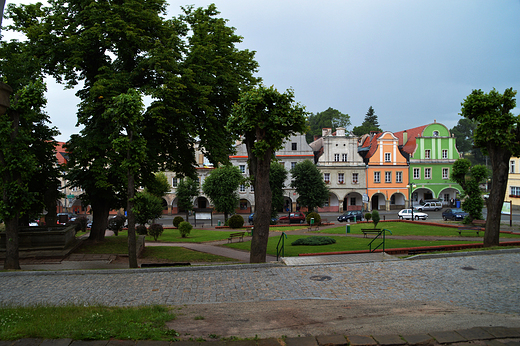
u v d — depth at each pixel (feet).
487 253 50.34
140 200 48.91
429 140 203.00
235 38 76.89
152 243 93.56
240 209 199.21
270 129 48.21
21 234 63.77
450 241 78.74
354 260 49.14
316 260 49.52
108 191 73.41
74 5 67.00
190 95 67.21
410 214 154.40
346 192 198.70
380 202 205.87
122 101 48.70
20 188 48.44
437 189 203.51
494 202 58.75
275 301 30.91
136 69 66.39
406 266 43.57
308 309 27.71
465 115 62.18
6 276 41.06
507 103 57.72
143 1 68.39
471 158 383.86
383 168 200.13
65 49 62.95
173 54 64.08
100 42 62.75
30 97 49.44
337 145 198.49
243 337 20.90
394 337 19.97
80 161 64.90
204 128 73.31
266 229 51.13
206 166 202.69
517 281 35.88
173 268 43.32
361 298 31.71
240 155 196.03
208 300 31.50
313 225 133.28
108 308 27.63
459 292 32.94
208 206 207.10
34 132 71.36
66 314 24.97
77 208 204.54
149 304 30.30
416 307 28.19
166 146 74.90
